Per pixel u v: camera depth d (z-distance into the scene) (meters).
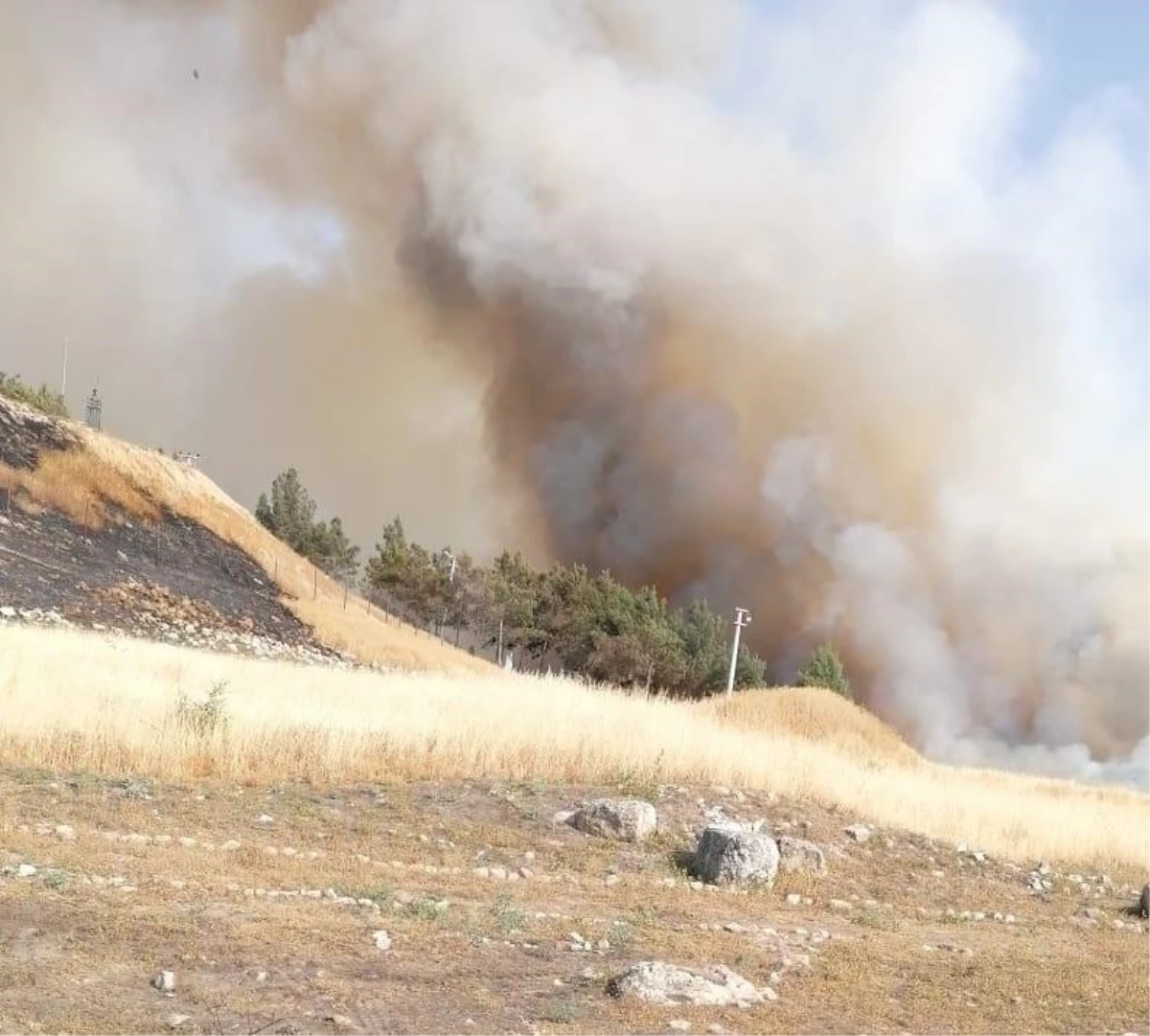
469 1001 8.34
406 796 16.25
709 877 14.44
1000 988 10.23
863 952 11.15
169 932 9.01
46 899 9.46
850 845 17.42
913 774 28.45
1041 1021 9.38
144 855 11.62
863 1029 8.66
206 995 7.81
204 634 46.81
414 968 8.97
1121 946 13.23
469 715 20.89
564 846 14.98
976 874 17.33
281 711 18.97
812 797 19.70
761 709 37.75
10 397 65.81
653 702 28.80
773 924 12.30
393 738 18.25
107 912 9.27
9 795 13.34
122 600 46.53
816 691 39.69
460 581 88.81
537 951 9.88
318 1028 7.42
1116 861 20.33
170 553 56.19
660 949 10.39
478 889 12.21
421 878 12.43
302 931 9.51
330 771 16.81
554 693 25.80
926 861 17.41
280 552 67.06
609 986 8.92
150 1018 7.31
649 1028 8.09
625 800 15.96
